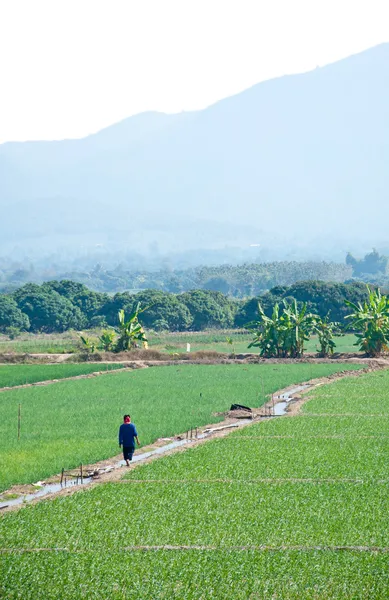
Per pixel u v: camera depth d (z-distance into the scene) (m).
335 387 84.12
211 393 79.25
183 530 32.25
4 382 88.94
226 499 37.06
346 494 37.78
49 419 63.59
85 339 143.25
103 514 34.66
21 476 43.16
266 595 25.52
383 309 118.50
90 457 48.34
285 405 73.38
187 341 170.25
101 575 27.17
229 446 50.84
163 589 26.02
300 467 43.94
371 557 28.69
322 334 120.75
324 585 26.19
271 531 31.95
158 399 75.19
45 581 26.67
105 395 78.50
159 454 50.28
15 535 31.58
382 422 60.69
